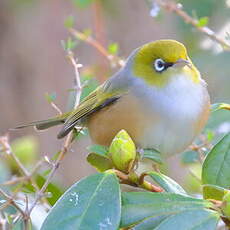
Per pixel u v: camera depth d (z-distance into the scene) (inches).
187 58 394.6
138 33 688.4
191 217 269.1
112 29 688.4
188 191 485.7
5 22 730.2
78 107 418.3
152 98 389.4
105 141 416.2
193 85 391.2
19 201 363.3
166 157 413.7
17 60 738.8
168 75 387.9
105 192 281.1
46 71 727.7
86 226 272.5
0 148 379.9
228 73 552.1
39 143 711.7
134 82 396.8
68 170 692.1
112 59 480.4
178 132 392.5
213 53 553.9
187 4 556.4
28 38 729.0
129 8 686.5
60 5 721.0
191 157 430.3
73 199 280.2
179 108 387.5
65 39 723.4
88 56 673.0
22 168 373.4
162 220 276.4
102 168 341.4
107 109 406.6
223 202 278.4
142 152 333.4
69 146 364.8
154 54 392.2
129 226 279.7
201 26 445.4
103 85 418.9
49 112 729.0
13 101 739.4
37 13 727.1
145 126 392.8
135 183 307.7
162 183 298.4
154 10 480.1
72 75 725.9
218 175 325.4
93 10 644.7
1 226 330.6
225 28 537.3
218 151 327.9
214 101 558.3
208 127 449.1
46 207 367.2
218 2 546.6
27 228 313.3
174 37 624.7
